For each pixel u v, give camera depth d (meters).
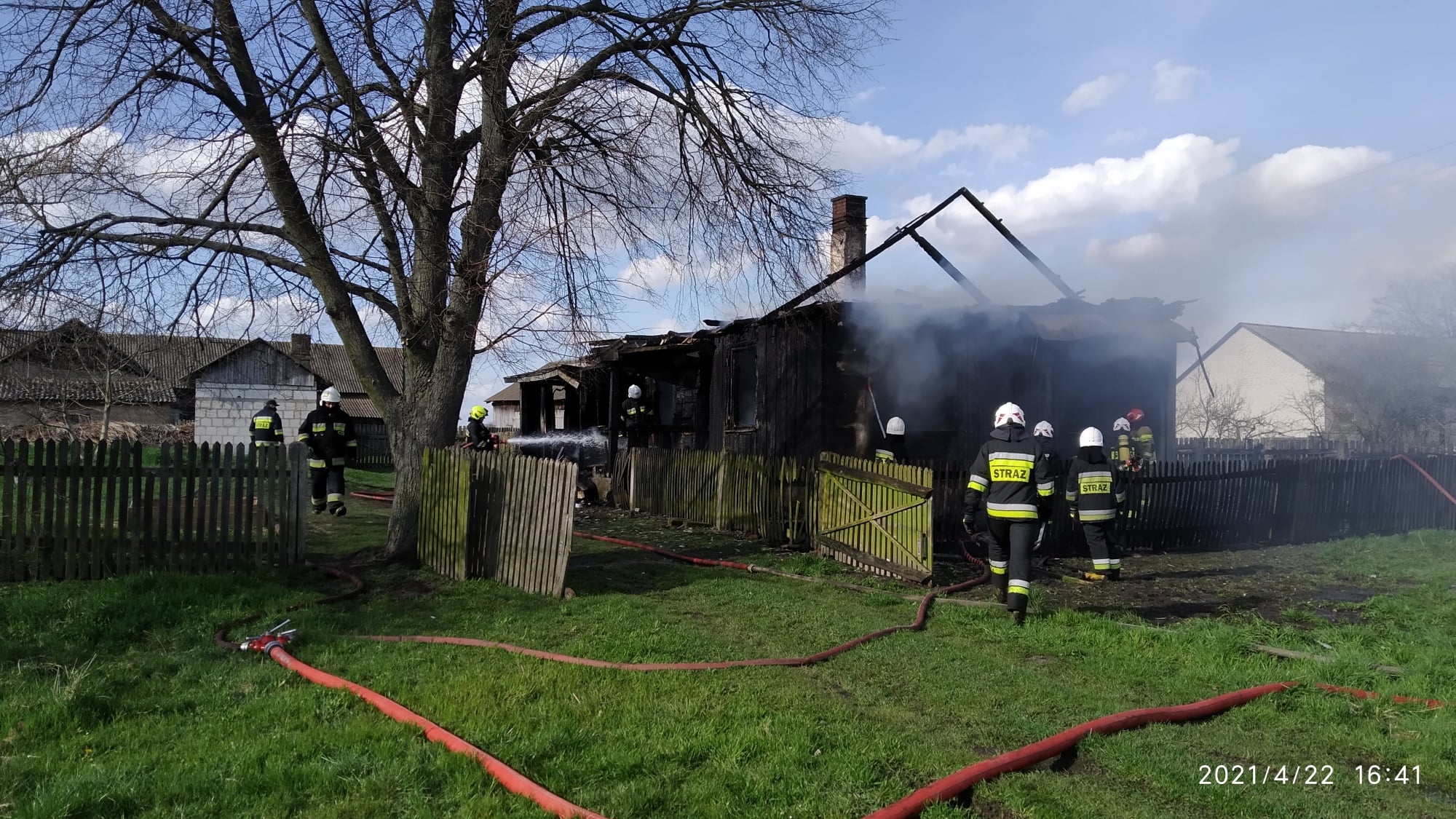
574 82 8.40
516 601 7.06
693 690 4.68
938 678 5.11
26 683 4.73
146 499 7.61
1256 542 12.05
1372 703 4.76
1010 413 7.00
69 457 7.39
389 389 8.77
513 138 8.34
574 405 20.92
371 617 6.47
